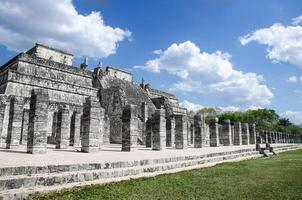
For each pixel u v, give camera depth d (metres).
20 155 13.77
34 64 40.50
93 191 8.55
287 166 16.48
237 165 16.48
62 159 12.12
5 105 23.20
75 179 9.46
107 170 10.75
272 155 26.05
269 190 9.48
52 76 42.19
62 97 40.31
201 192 9.04
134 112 21.09
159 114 23.88
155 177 11.27
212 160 17.78
